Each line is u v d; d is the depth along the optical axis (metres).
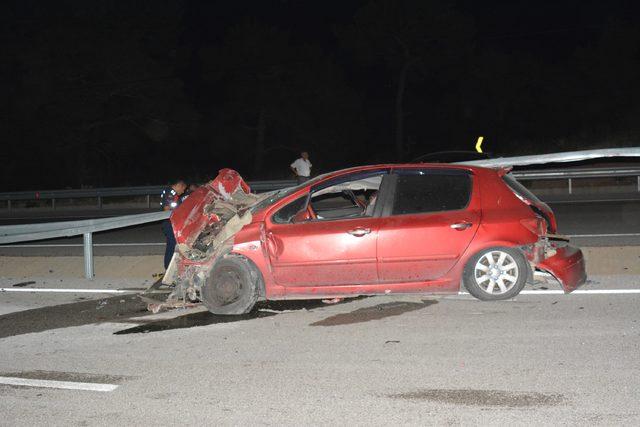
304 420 5.15
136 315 8.45
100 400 5.68
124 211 25.22
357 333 7.25
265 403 5.49
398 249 8.02
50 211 27.34
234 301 8.16
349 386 5.78
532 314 7.65
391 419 5.11
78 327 8.02
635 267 10.12
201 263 8.27
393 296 8.66
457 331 7.15
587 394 5.43
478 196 8.16
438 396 5.50
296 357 6.57
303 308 8.34
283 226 8.20
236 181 8.83
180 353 6.84
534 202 8.30
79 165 42.56
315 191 8.34
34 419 5.34
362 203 9.09
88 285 10.57
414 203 8.17
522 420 5.02
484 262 8.11
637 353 6.29
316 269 8.09
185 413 5.36
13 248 15.31
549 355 6.32
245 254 8.16
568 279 8.16
